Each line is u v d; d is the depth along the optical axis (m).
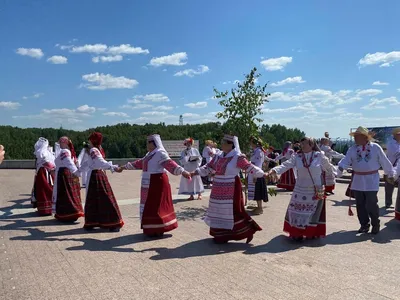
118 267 4.82
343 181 14.72
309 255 5.30
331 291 4.02
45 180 8.27
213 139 9.59
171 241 6.11
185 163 10.84
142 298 3.87
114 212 6.84
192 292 4.01
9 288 4.15
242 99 9.11
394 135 8.85
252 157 8.61
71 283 4.29
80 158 7.55
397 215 7.17
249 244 5.89
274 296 3.89
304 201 5.96
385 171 6.38
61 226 7.21
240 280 4.35
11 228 7.05
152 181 6.36
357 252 5.45
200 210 9.09
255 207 8.75
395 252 5.45
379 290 4.05
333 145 15.16
